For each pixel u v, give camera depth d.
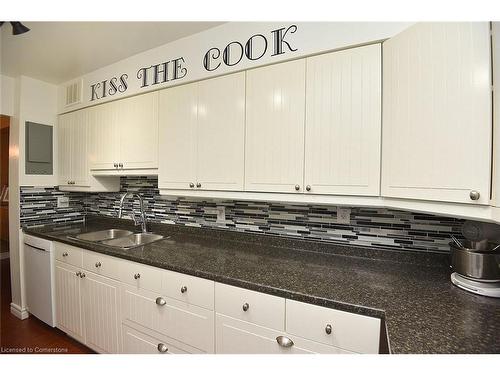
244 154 1.39
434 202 0.89
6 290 2.73
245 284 1.06
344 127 1.14
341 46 1.14
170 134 1.66
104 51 1.81
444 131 0.84
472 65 0.78
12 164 2.26
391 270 1.20
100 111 2.07
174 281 1.26
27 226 2.27
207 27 1.50
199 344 1.18
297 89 1.24
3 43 1.72
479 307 0.85
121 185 2.43
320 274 1.14
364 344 0.85
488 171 0.74
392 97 1.02
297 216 1.59
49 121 2.41
